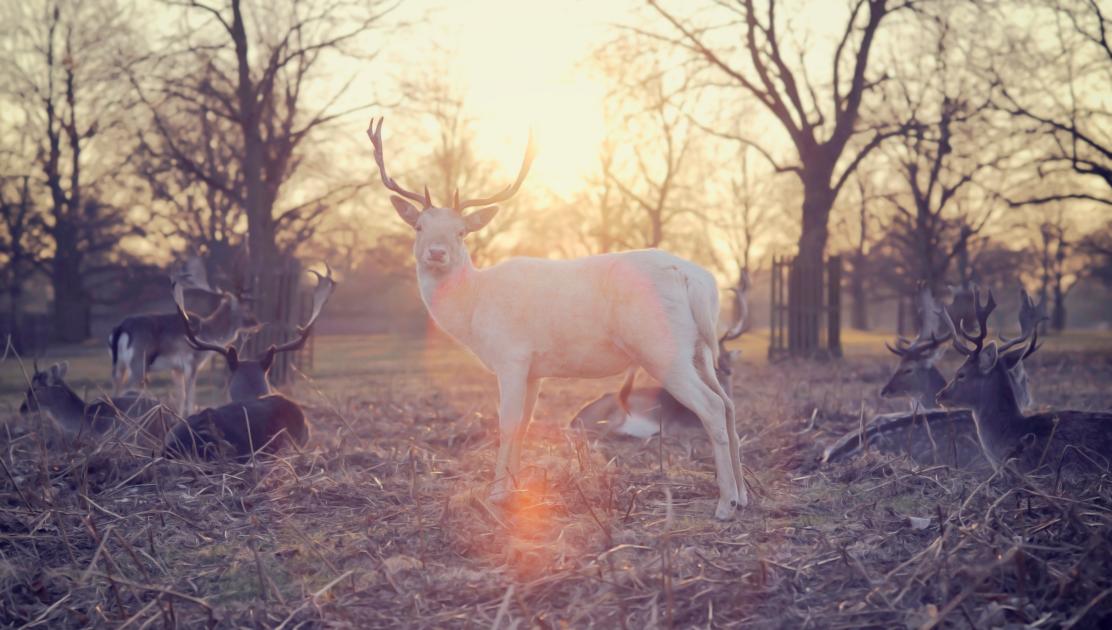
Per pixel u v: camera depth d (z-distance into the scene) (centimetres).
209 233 3234
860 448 718
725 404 586
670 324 568
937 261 3459
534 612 418
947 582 422
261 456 732
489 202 647
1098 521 498
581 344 596
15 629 424
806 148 2412
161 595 439
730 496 561
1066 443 637
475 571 473
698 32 2384
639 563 467
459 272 622
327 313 5181
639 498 602
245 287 1686
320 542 531
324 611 427
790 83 2397
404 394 1395
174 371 1348
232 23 1842
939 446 715
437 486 660
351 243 3988
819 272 2292
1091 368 1819
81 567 500
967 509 548
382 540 530
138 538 543
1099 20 2228
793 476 687
